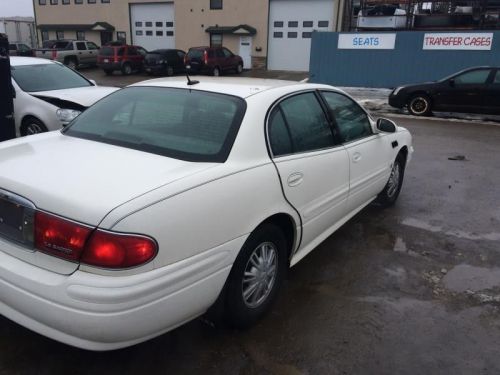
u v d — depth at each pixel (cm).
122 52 2691
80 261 209
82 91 748
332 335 292
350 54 1945
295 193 305
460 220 505
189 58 2581
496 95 1200
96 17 3488
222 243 246
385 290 351
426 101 1295
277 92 322
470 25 2006
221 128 282
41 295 213
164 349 273
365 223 486
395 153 493
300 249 336
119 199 213
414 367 266
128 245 204
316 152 337
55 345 272
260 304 296
